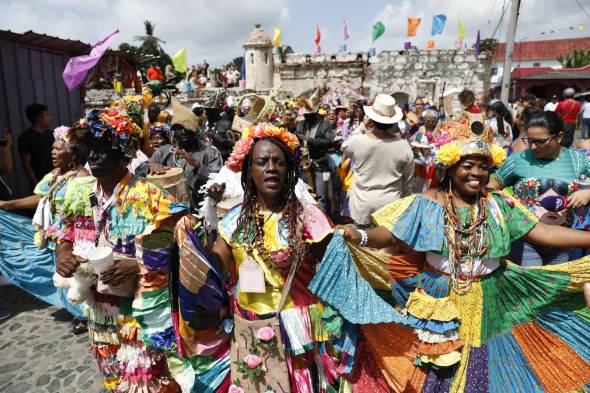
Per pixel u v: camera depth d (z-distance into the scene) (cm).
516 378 240
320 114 657
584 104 1535
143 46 3962
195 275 208
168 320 251
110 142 246
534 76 3434
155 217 247
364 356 247
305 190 299
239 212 227
